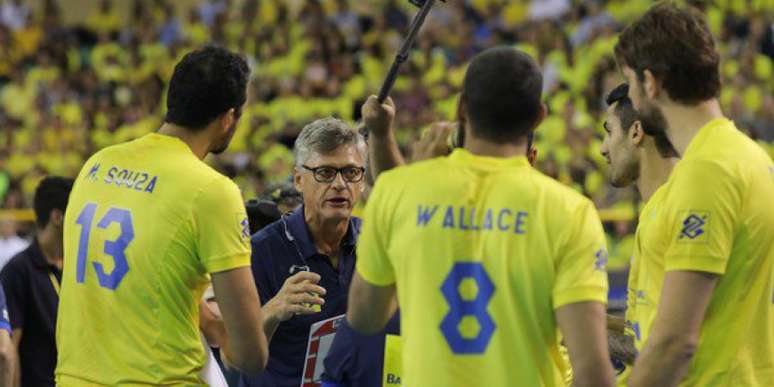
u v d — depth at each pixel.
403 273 10.59
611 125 12.89
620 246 33.59
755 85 46.62
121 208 12.20
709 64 11.04
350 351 13.41
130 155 12.41
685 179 10.98
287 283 13.23
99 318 12.24
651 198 11.57
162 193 12.01
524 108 10.40
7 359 14.80
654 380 10.78
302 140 14.59
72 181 18.56
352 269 14.62
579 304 10.05
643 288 11.45
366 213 10.87
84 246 12.38
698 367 11.20
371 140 12.19
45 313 18.30
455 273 10.35
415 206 10.53
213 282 11.95
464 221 10.38
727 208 10.81
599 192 39.31
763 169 11.09
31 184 49.53
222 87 12.23
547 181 10.47
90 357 12.26
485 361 10.29
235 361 12.14
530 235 10.20
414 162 11.53
